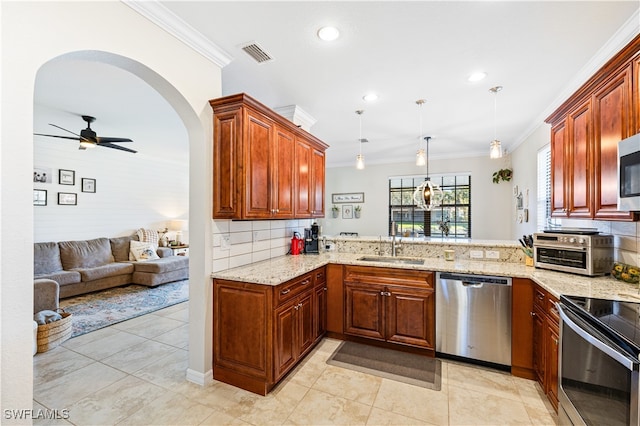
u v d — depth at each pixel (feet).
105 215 18.31
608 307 4.85
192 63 6.92
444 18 6.21
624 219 5.43
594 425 4.33
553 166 8.41
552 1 5.67
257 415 6.04
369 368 7.88
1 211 3.91
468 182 21.39
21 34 4.15
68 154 16.49
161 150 19.53
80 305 13.30
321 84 9.48
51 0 4.49
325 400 6.52
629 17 6.11
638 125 5.08
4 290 3.93
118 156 19.08
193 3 5.76
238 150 7.08
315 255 10.84
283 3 5.76
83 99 10.80
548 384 6.33
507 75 8.83
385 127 14.46
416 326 8.54
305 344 8.21
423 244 10.36
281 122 8.61
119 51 5.40
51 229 15.74
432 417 5.97
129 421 5.85
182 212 23.79
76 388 6.97
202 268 7.17
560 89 9.85
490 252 9.41
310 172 10.61
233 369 7.11
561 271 7.53
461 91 10.05
